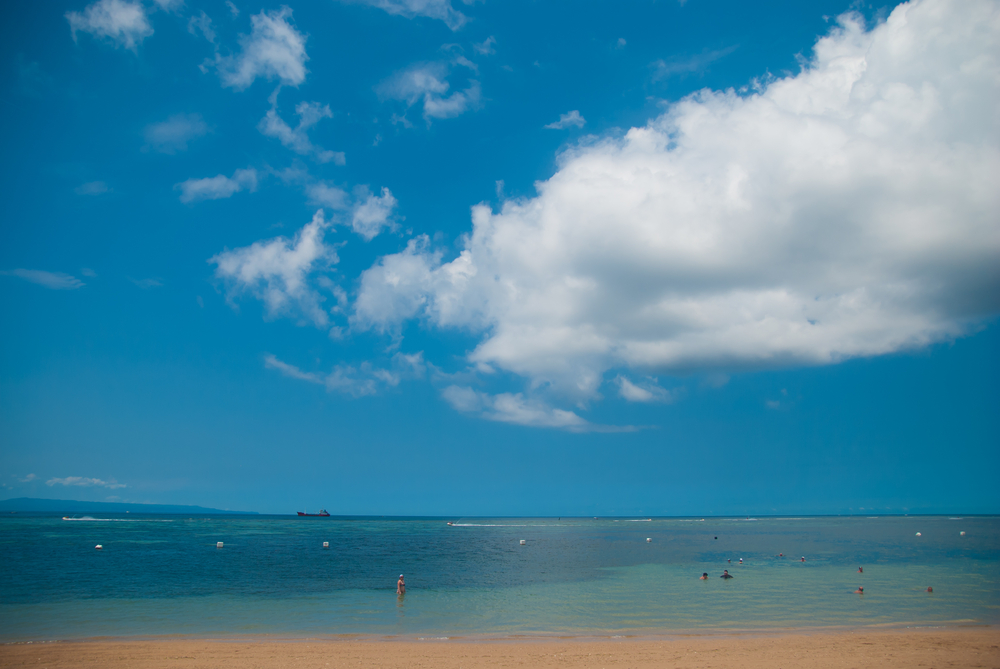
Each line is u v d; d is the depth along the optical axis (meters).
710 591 39.19
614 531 154.12
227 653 22.08
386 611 32.00
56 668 19.86
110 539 90.62
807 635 25.22
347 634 26.17
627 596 37.25
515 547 86.44
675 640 24.55
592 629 27.22
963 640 23.66
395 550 78.62
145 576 46.78
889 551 73.94
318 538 106.88
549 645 23.59
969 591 38.25
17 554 64.25
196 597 36.72
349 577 47.31
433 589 40.62
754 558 64.69
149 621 29.12
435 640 24.88
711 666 19.92
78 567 52.53
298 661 20.89
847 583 42.50
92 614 30.95
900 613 30.80
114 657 21.38
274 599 36.00
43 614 30.97
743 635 25.55
